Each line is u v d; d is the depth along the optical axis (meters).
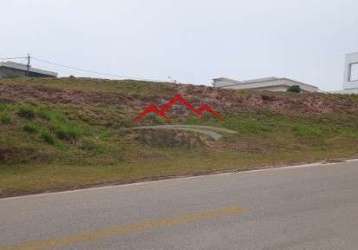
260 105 27.39
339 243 6.75
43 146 15.48
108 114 20.94
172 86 28.72
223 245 6.63
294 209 8.73
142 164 15.09
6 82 25.17
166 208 8.77
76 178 12.49
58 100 21.94
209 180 11.96
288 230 7.36
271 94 30.19
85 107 21.34
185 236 7.04
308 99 30.31
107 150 16.39
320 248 6.54
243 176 12.59
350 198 9.72
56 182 11.88
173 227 7.50
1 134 15.48
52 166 14.27
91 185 11.55
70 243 6.71
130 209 8.71
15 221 7.92
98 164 14.95
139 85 28.45
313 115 27.34
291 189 10.64
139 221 7.85
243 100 27.69
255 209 8.70
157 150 17.48
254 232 7.25
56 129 16.88
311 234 7.16
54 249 6.47
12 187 11.23
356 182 11.59
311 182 11.57
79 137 17.08
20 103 19.69
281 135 22.48
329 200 9.51
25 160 14.40
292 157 17.52
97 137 17.77
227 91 29.08
